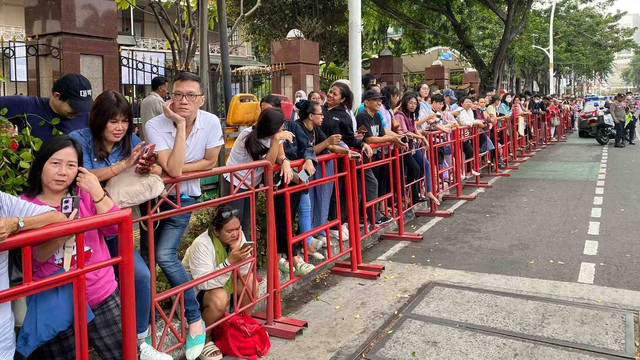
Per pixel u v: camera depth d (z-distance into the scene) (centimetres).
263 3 1952
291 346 382
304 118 516
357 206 537
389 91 713
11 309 231
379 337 392
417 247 623
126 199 288
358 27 923
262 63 2567
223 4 615
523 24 1948
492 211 802
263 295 434
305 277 512
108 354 277
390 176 640
